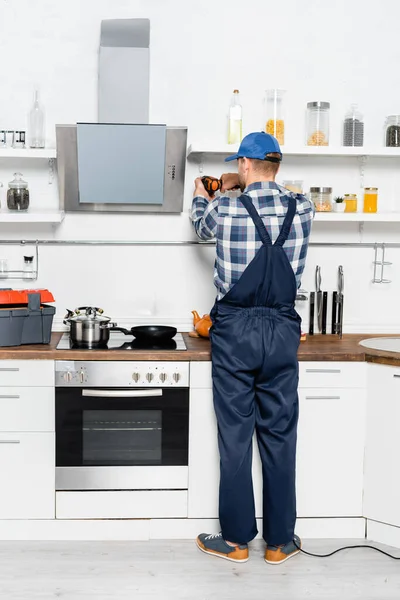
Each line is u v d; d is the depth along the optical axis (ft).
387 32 11.53
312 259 11.74
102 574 8.86
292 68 11.47
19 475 9.66
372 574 8.98
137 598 8.29
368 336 11.52
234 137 10.95
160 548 9.61
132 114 10.86
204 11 11.27
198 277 11.56
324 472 9.84
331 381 9.74
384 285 11.88
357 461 9.86
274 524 9.11
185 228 11.46
